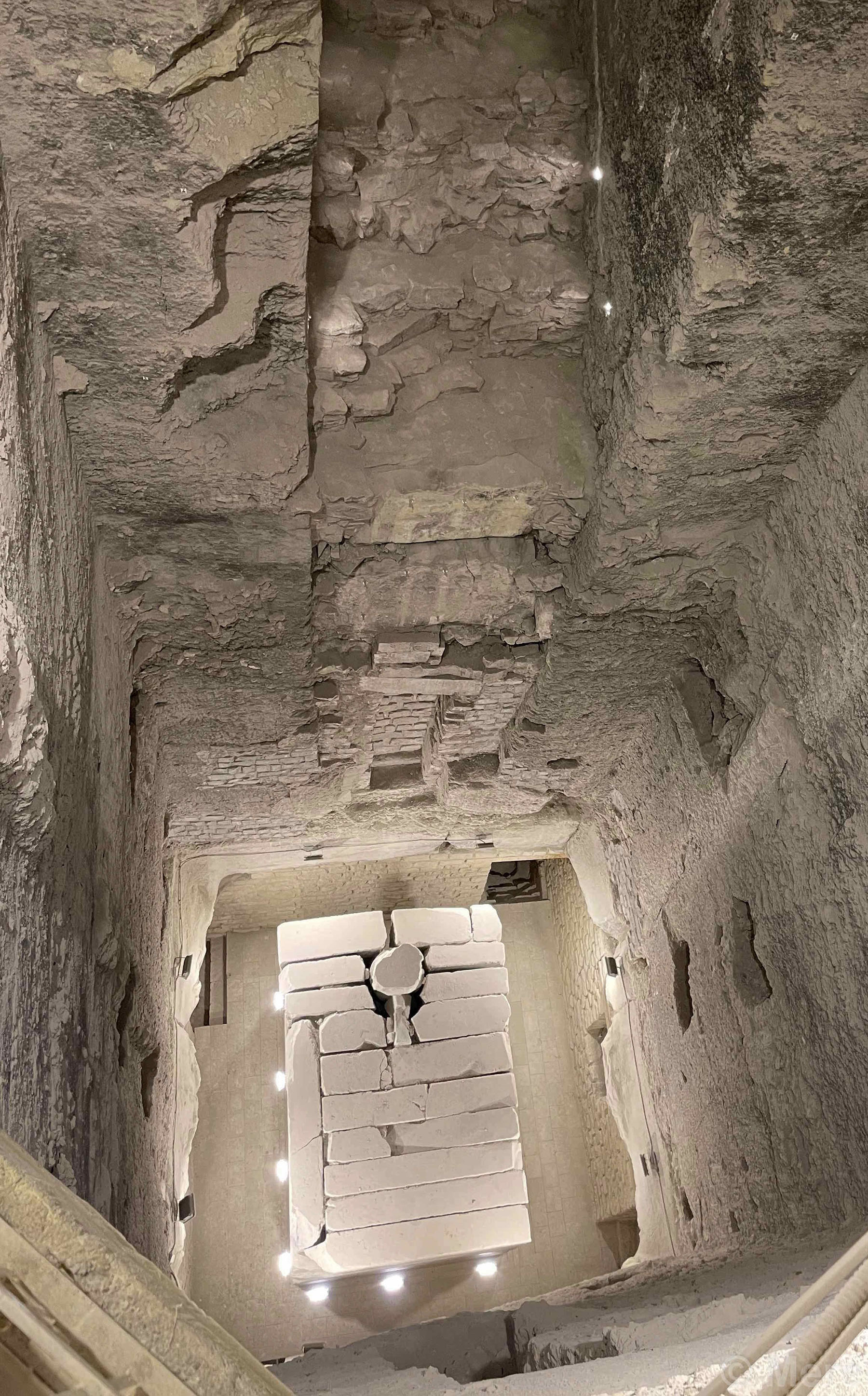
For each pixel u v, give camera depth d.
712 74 2.39
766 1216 4.77
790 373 3.00
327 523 3.68
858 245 2.57
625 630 4.38
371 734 5.46
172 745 4.97
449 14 3.29
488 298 3.43
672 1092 5.91
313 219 3.28
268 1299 7.66
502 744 5.62
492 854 7.66
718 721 4.58
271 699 4.67
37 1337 0.98
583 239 3.44
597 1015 8.00
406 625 4.43
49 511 2.68
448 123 3.19
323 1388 3.14
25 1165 1.17
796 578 3.65
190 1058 6.74
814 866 4.00
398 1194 6.87
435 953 7.59
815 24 2.07
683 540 3.77
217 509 3.39
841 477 3.25
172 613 3.90
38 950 2.42
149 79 2.13
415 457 3.60
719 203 2.49
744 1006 4.77
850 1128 3.98
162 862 5.04
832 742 3.73
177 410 3.04
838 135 2.28
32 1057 2.32
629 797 5.78
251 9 2.13
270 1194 8.14
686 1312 2.86
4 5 1.97
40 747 2.28
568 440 3.66
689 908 5.35
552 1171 8.48
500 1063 7.29
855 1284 1.03
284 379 3.17
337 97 3.12
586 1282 6.00
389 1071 7.17
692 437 3.23
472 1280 7.85
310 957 7.52
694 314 2.76
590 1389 1.97
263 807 5.92
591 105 3.23
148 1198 4.20
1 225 2.26
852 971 3.85
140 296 2.60
